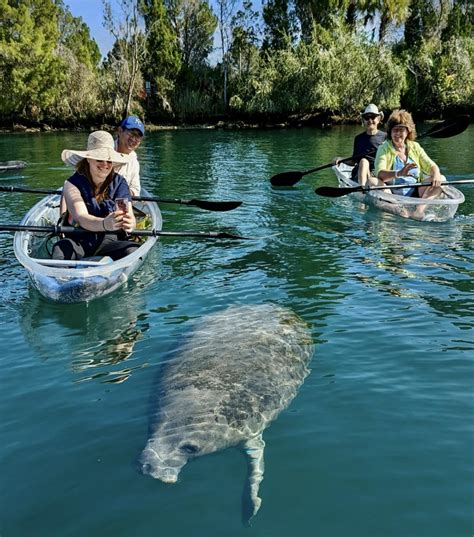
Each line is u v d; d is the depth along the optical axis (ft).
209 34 108.37
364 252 19.44
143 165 46.37
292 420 9.55
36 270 15.24
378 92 93.66
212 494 7.84
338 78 92.84
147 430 9.27
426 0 105.19
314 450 8.75
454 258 18.44
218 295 15.61
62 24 123.03
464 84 98.12
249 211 26.86
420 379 10.81
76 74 95.30
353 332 12.95
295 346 11.89
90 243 17.19
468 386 10.55
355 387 10.57
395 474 8.18
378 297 15.14
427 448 8.75
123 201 15.78
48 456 8.77
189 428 9.00
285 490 7.89
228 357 11.04
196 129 93.91
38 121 93.30
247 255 19.51
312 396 10.28
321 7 99.55
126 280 16.66
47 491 8.00
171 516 7.45
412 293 15.37
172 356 11.50
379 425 9.37
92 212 16.52
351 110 95.50
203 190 33.45
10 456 8.81
